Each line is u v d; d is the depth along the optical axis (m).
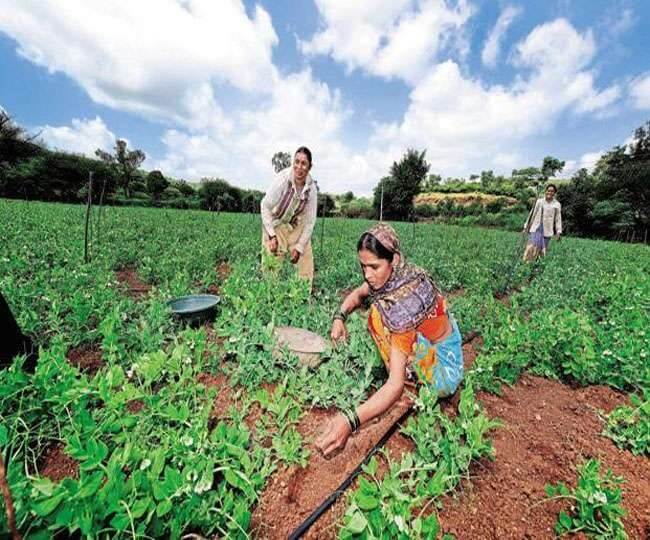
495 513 1.60
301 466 1.81
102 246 7.31
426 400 1.83
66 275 4.27
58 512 1.04
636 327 3.38
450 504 1.63
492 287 6.23
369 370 2.40
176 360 1.98
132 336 2.78
